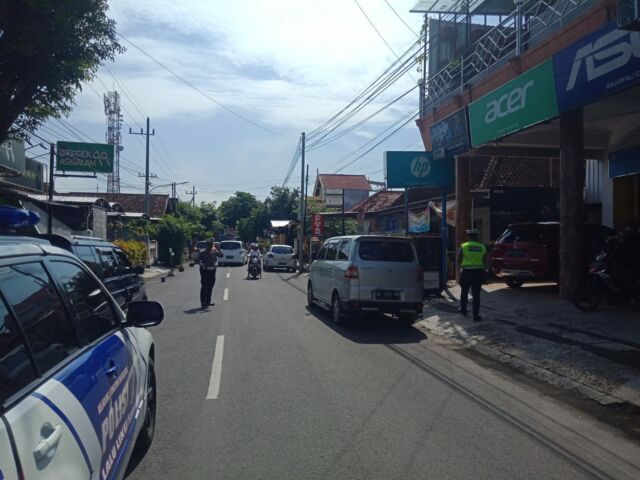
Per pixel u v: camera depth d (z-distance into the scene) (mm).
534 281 16906
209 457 4789
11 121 9484
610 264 11219
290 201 66000
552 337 9531
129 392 3994
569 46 10445
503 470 4566
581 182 12125
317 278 13836
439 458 4793
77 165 23438
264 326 11695
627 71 8992
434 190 25703
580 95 10281
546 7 12797
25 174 18266
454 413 6023
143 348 4848
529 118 12094
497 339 9812
